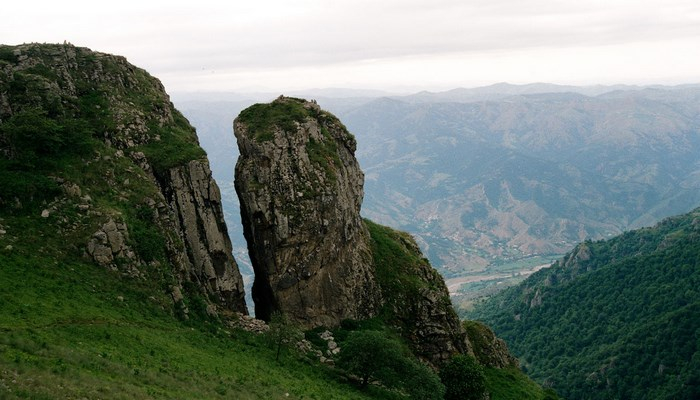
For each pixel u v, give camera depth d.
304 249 97.19
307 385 71.94
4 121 85.00
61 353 49.19
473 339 130.50
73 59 99.25
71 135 84.31
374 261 112.44
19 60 93.19
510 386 119.94
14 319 54.81
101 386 44.59
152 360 57.78
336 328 98.94
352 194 113.00
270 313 98.69
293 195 97.56
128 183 83.94
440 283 120.00
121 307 68.75
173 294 77.25
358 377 84.19
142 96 102.81
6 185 75.56
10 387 38.69
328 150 107.50
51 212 75.25
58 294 64.12
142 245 77.69
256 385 63.00
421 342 106.25
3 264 65.25
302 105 113.62
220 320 84.12
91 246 73.75
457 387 92.75
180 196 89.44
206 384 56.22
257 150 98.38
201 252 89.44
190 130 106.62
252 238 99.25
